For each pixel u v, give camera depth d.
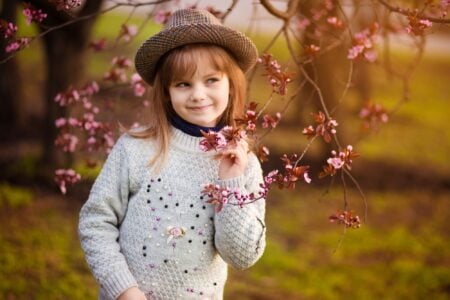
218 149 2.04
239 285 4.48
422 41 3.17
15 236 4.82
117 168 2.15
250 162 2.17
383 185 7.48
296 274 4.86
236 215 2.00
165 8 3.04
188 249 2.07
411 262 5.25
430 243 5.80
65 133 3.16
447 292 4.67
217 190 1.94
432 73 14.70
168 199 2.09
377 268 5.12
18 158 6.57
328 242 5.67
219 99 2.11
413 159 8.81
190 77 2.07
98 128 3.01
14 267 4.24
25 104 8.55
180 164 2.12
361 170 7.93
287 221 6.12
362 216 6.46
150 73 2.24
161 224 2.07
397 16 2.91
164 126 2.16
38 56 11.41
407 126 10.73
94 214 2.12
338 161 2.04
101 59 11.00
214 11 2.88
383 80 13.43
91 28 5.75
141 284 2.07
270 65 2.22
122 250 2.11
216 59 2.08
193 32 2.06
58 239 4.86
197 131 2.13
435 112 11.92
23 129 7.90
